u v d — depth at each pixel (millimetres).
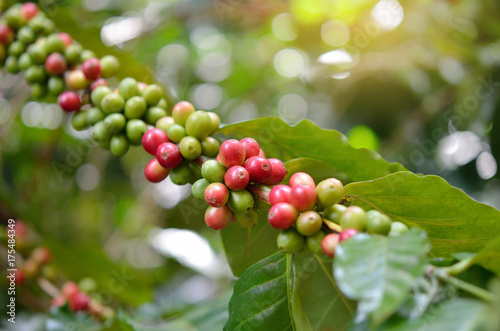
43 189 780
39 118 752
